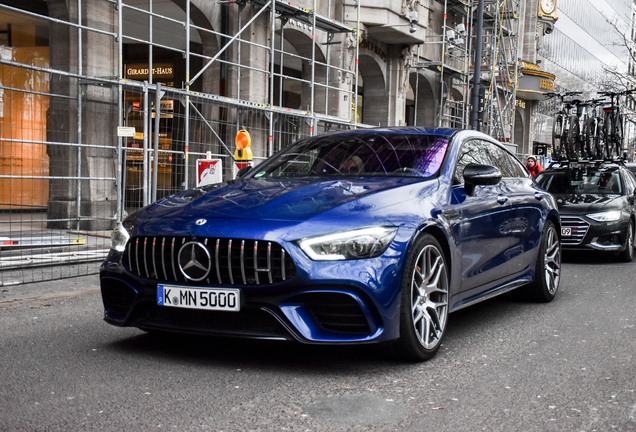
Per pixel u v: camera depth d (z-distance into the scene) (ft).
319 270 11.03
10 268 23.62
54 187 32.19
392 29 61.41
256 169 15.85
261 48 48.78
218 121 39.93
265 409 9.80
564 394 10.78
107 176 34.78
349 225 11.46
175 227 11.86
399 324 11.82
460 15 84.69
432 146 15.28
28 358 12.54
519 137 116.16
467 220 14.30
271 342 13.82
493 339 14.66
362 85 73.97
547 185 34.78
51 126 33.42
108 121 35.17
